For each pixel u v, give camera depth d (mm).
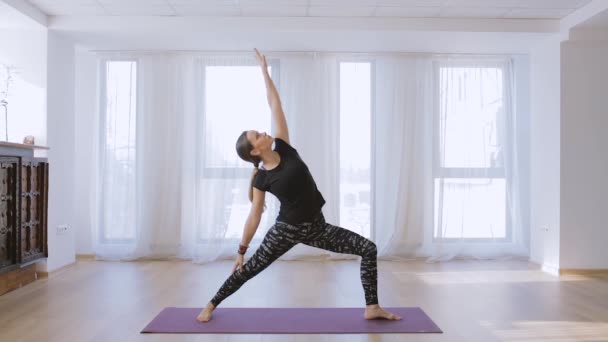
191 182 5648
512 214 5766
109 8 4602
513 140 5816
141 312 3387
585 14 4504
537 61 5352
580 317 3287
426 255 5668
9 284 4055
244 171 5652
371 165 5746
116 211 5629
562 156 4918
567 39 4820
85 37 5066
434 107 5754
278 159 2885
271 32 4930
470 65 5812
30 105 4707
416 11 4703
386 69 5789
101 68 5664
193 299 3770
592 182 4922
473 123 5805
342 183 5738
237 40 5227
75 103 5715
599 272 4891
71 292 4012
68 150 5160
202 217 5605
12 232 4031
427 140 5770
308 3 4492
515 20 4918
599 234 4914
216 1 4445
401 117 5730
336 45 5418
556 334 2918
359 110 5750
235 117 5664
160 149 5676
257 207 2938
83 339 2801
